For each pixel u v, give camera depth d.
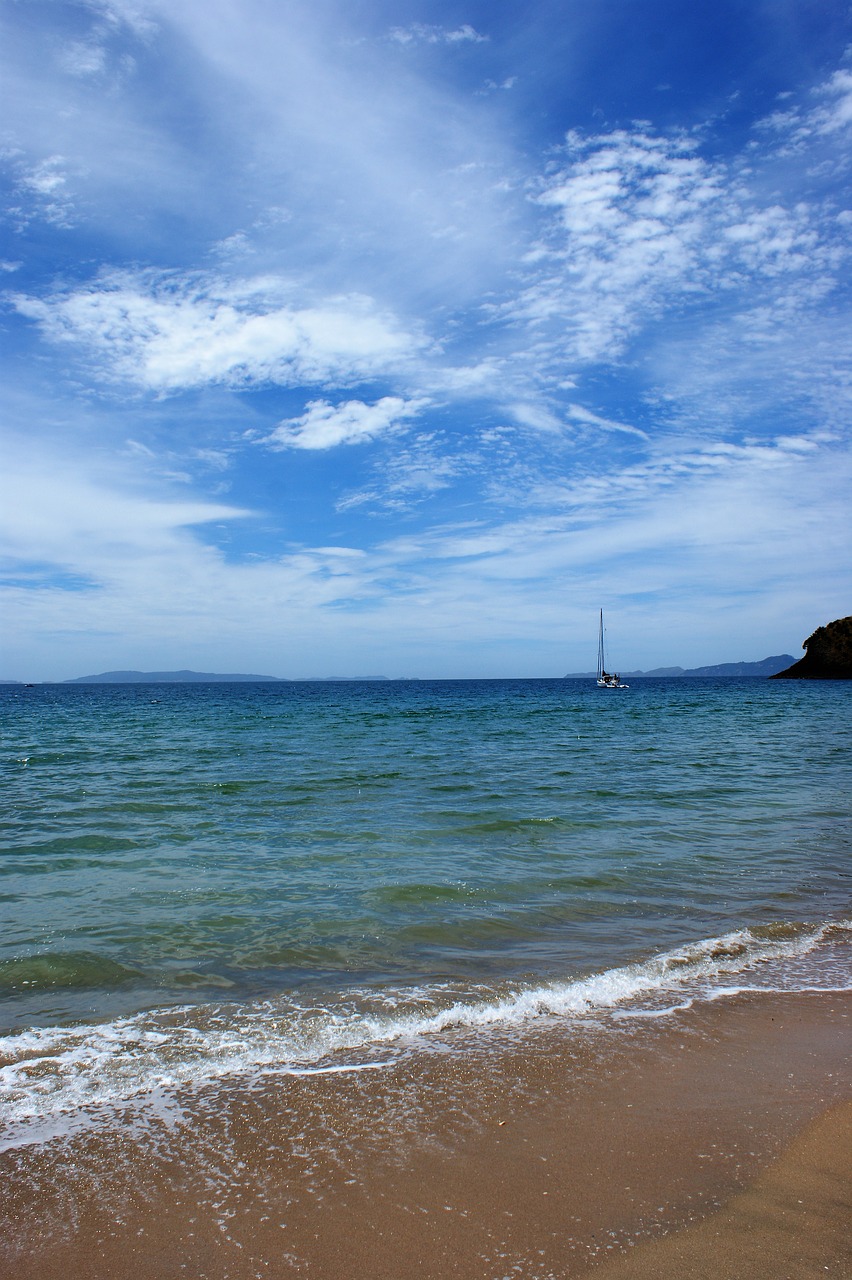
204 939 7.97
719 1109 4.76
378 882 10.09
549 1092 4.96
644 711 56.06
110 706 70.75
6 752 26.80
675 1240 3.51
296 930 8.27
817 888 10.01
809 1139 4.41
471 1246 3.48
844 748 27.59
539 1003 6.41
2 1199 3.87
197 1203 3.83
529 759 24.19
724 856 11.60
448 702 77.94
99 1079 5.11
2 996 6.53
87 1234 3.60
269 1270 3.34
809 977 7.06
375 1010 6.25
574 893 9.66
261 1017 6.09
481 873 10.57
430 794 17.19
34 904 9.20
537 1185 3.96
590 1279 3.25
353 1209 3.77
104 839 12.69
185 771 21.30
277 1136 4.43
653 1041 5.73
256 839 12.67
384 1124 4.56
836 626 134.38
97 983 6.82
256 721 46.03
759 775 20.31
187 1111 4.72
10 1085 5.02
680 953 7.61
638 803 15.98
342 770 21.36
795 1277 3.26
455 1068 5.28
